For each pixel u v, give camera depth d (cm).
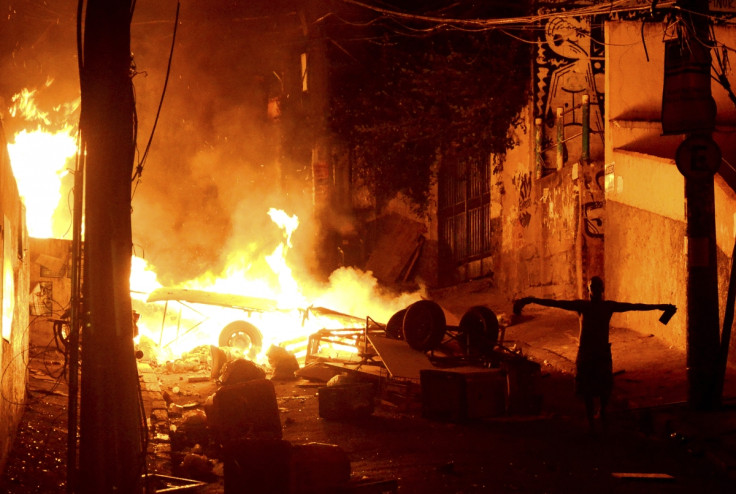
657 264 1445
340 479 647
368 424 1048
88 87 598
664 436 927
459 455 857
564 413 1091
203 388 1336
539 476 759
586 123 1738
